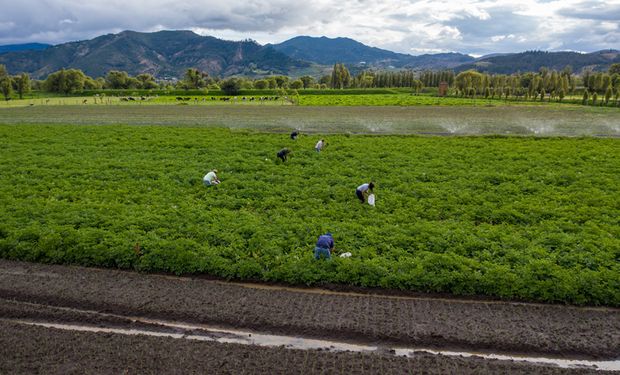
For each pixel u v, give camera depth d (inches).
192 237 802.8
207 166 1261.1
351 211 916.0
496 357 535.2
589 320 597.0
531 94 4490.7
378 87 7180.1
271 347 539.8
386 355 527.2
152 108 3265.3
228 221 864.9
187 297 652.1
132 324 595.8
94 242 780.0
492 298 652.7
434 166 1249.4
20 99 5152.6
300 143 1579.7
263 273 697.0
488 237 790.5
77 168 1248.8
